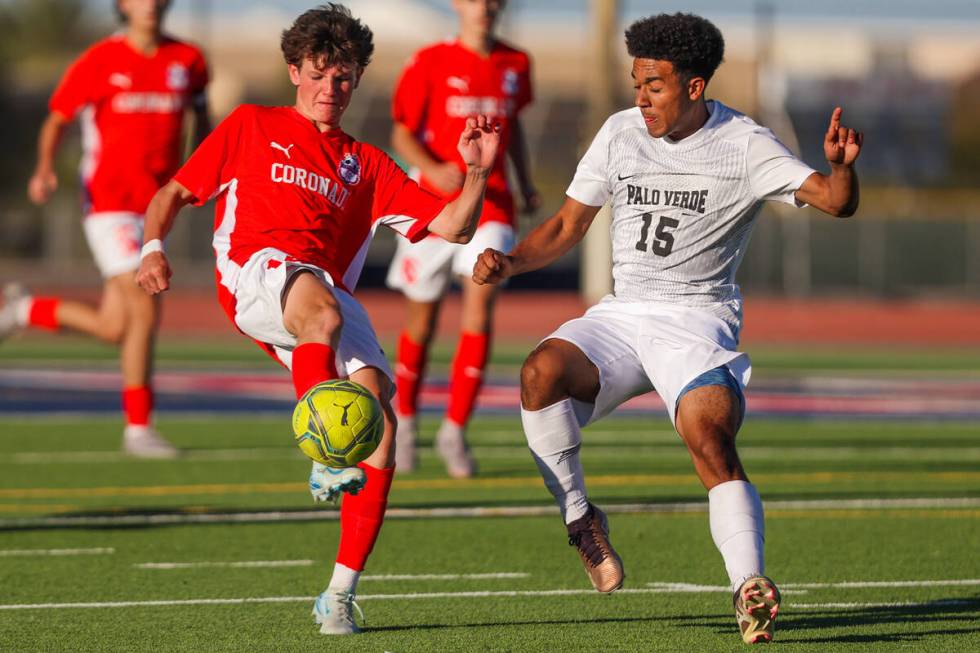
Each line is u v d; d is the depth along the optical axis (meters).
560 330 13.19
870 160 117.31
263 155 12.86
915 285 85.12
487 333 23.28
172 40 24.91
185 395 37.19
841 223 84.56
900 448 27.84
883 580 15.20
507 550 17.06
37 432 29.45
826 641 12.23
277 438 28.70
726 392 12.30
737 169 12.70
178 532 18.22
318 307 11.88
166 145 24.78
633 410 35.69
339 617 12.53
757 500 11.85
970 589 14.69
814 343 61.28
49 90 120.56
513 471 24.17
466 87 23.08
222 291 12.92
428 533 18.25
